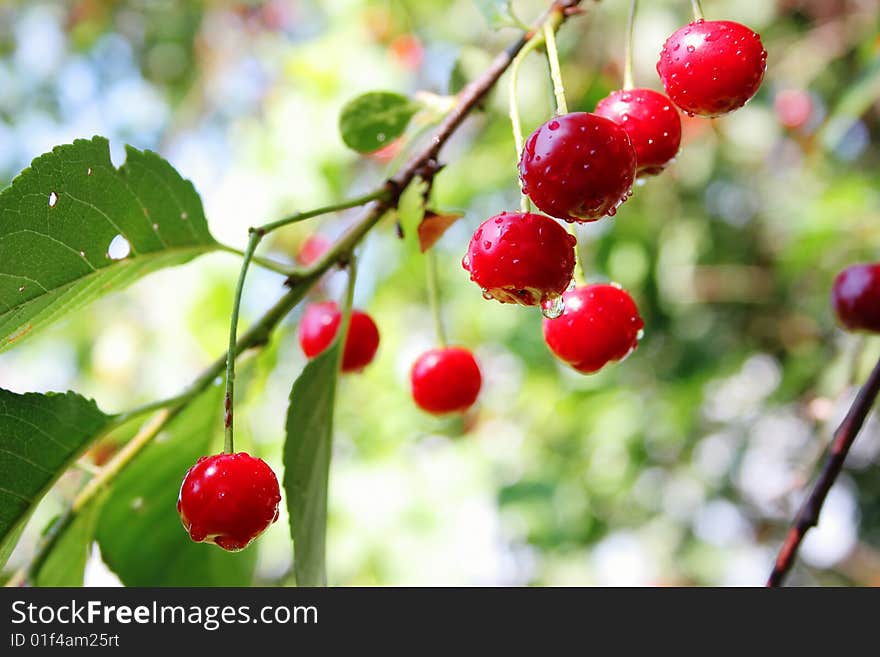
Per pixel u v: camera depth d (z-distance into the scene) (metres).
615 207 0.26
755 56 0.27
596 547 0.73
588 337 0.29
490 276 0.27
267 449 0.59
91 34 0.90
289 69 0.62
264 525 0.27
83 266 0.28
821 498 0.30
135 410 0.30
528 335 0.71
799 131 0.62
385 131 0.32
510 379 0.76
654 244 0.65
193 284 0.59
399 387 0.72
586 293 0.29
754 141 0.64
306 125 0.60
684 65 0.27
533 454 0.74
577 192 0.26
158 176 0.29
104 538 0.31
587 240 0.65
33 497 0.29
